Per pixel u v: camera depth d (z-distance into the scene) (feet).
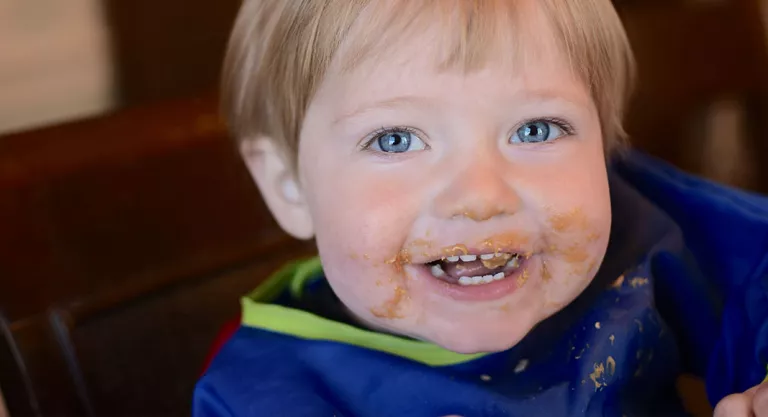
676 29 2.47
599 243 1.52
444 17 1.43
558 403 1.57
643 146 2.54
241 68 1.73
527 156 1.47
